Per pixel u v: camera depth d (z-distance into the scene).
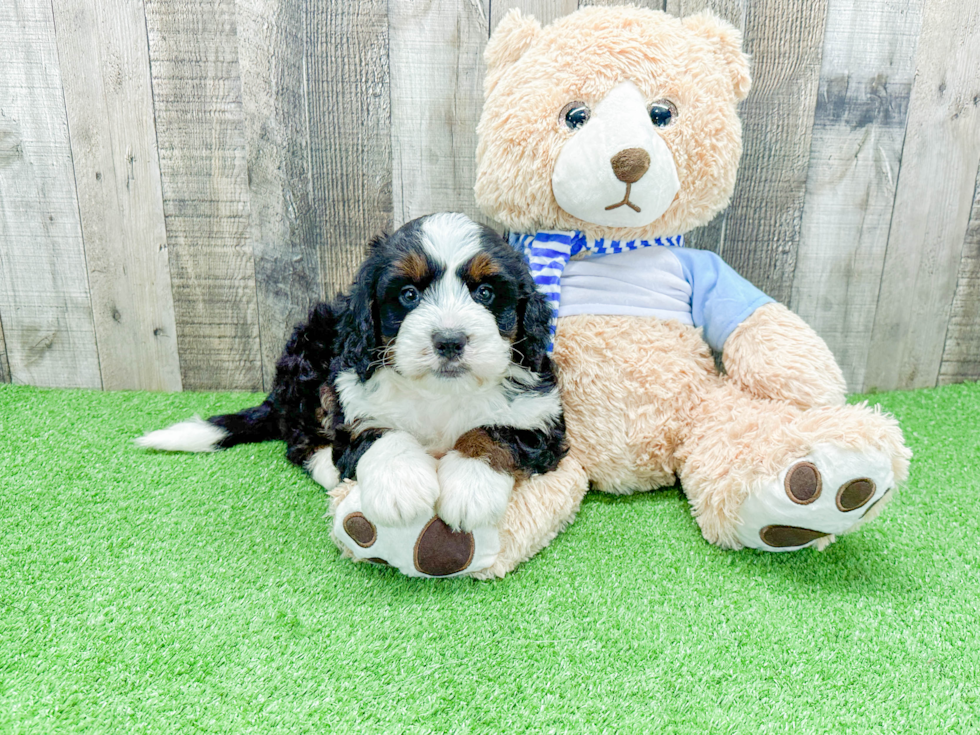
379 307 1.49
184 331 2.57
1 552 1.57
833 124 2.34
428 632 1.34
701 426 1.75
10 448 2.10
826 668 1.25
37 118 2.35
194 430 2.12
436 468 1.47
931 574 1.53
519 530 1.53
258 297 2.52
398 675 1.22
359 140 2.35
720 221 2.42
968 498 1.86
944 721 1.12
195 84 2.30
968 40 2.29
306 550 1.62
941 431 2.28
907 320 2.56
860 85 2.31
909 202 2.43
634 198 1.67
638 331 1.82
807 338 1.80
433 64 2.29
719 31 1.83
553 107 1.73
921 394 2.58
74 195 2.42
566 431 1.77
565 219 1.84
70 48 2.28
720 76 1.79
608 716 1.14
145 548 1.61
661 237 1.94
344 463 1.60
